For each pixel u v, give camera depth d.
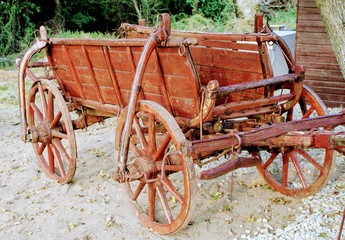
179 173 5.54
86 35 17.31
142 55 3.67
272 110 4.33
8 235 4.25
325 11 5.02
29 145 6.99
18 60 5.42
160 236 4.14
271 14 17.75
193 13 18.25
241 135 3.57
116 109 4.69
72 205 4.82
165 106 4.11
